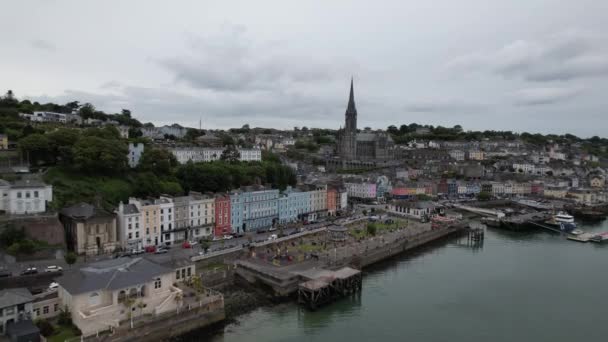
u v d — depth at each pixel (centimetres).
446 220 17625
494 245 15600
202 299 8412
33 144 14650
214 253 11169
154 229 12269
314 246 13112
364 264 12494
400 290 10775
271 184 19175
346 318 9050
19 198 10981
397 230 15875
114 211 12281
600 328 8838
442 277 11812
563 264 13212
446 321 9012
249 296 9806
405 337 8281
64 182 13325
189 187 16062
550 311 9625
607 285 11312
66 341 6625
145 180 14838
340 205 19575
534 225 18662
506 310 9650
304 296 9606
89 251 10856
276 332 8331
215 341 7906
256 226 15400
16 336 6469
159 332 7644
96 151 14225
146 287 7931
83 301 7325
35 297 7544
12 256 9612
